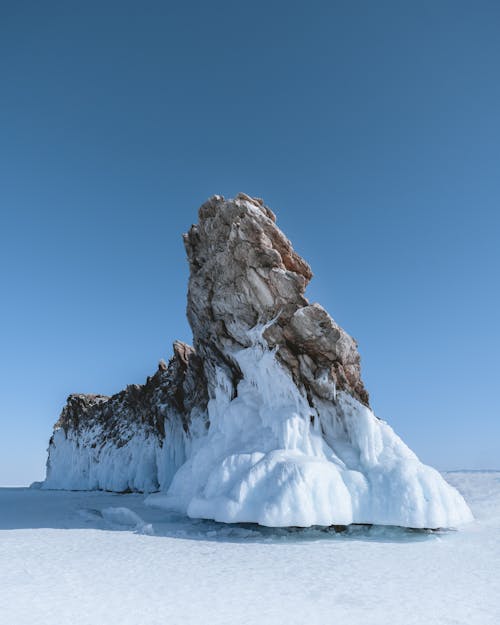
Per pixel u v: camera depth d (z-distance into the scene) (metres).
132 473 48.41
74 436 64.19
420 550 16.59
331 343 23.62
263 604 10.67
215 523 21.41
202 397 34.66
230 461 22.33
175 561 14.92
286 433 22.45
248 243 26.66
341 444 22.75
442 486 19.72
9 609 10.18
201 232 31.09
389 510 18.97
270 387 24.73
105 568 13.91
